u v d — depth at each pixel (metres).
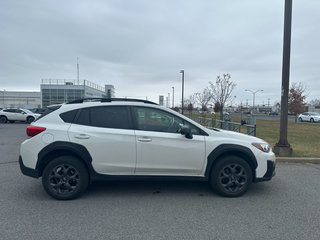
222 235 3.45
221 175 4.88
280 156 8.38
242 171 4.89
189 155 4.79
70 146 4.57
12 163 7.47
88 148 4.61
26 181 5.69
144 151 4.70
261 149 4.99
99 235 3.42
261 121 36.09
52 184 4.62
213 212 4.18
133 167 4.71
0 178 5.91
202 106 45.56
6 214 4.03
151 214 4.08
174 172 4.81
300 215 4.10
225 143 4.85
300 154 8.66
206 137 4.88
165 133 4.79
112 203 4.51
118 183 5.61
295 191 5.25
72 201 4.59
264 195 5.00
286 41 8.48
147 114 4.88
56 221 3.81
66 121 4.75
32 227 3.62
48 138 4.60
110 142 4.64
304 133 17.52
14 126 22.41
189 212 4.17
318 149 9.76
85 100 5.13
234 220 3.90
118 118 4.81
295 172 6.78
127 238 3.36
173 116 4.92
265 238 3.38
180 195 4.94
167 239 3.34
